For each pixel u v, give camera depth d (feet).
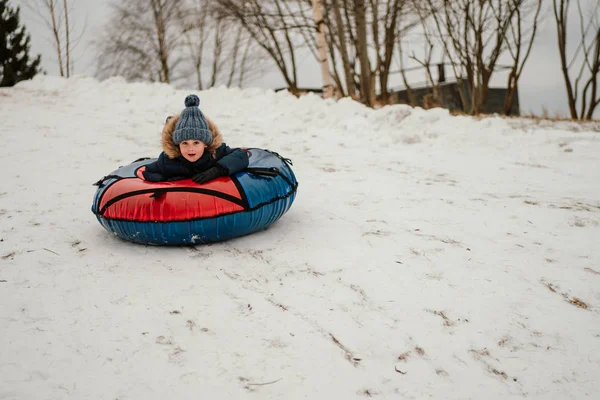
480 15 45.44
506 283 11.67
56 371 8.26
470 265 12.54
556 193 19.33
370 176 21.68
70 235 13.98
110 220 12.77
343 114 34.83
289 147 27.63
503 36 46.01
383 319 10.07
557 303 10.89
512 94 46.68
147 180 13.33
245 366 8.57
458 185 20.44
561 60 45.83
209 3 60.13
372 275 11.86
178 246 13.28
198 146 12.80
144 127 31.17
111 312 9.98
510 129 32.01
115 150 24.85
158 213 12.30
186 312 10.06
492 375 8.66
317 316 10.09
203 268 12.00
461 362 8.93
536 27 44.32
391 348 9.20
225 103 40.04
